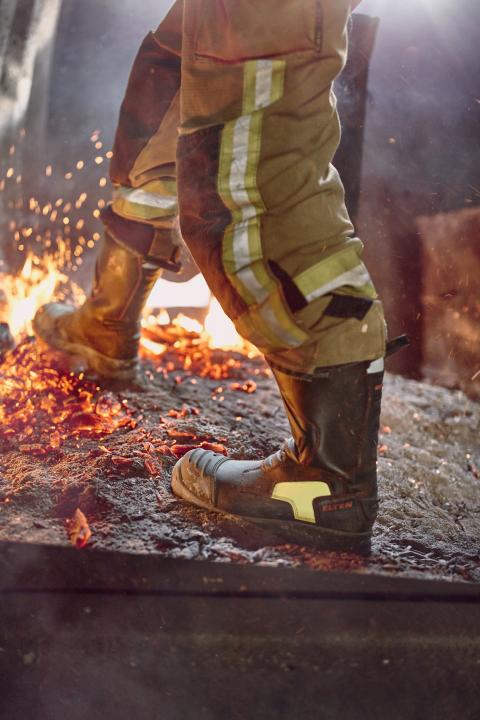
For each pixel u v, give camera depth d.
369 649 1.50
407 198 3.04
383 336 1.63
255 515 1.73
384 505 2.09
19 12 3.44
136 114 2.19
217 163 1.54
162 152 2.21
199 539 1.67
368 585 1.53
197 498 1.82
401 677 1.50
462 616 1.53
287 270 1.53
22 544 1.54
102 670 1.49
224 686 1.49
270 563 1.58
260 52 1.48
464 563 1.77
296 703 1.49
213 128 1.54
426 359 3.22
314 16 1.46
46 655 1.49
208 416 2.48
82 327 2.56
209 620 1.49
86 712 1.49
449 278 3.04
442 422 2.88
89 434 2.21
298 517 1.70
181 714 1.49
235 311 1.58
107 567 1.53
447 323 3.10
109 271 2.43
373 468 1.71
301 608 1.50
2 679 1.49
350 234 1.61
